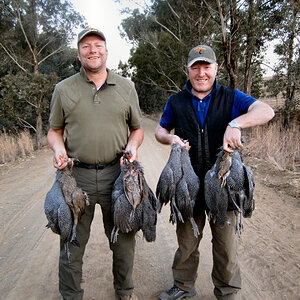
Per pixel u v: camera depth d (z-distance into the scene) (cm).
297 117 1264
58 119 271
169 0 2123
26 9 1681
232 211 250
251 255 364
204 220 274
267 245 386
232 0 1201
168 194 239
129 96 270
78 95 254
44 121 1947
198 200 252
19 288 320
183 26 1942
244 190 228
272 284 308
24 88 1416
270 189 601
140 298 300
